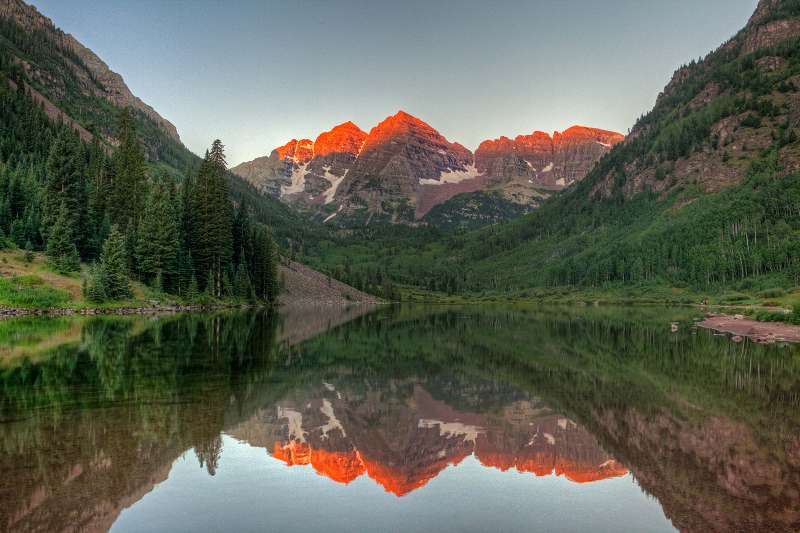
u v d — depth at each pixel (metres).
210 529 10.75
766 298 123.56
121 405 21.02
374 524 11.49
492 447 18.16
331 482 14.16
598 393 27.62
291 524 11.28
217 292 109.56
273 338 52.03
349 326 74.56
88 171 115.25
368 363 37.75
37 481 12.76
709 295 157.88
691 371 35.03
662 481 14.73
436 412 23.30
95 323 58.72
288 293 167.00
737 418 22.16
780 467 15.84
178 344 42.22
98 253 94.56
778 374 33.62
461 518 12.02
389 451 17.39
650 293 185.50
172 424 18.66
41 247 88.44
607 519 12.01
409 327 74.88
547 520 11.96
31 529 10.10
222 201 111.62
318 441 18.05
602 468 15.91
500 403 25.22
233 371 30.92
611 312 124.31
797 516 12.21
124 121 116.31
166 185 111.88
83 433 16.89
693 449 17.80
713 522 11.80
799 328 64.69
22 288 72.12
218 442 16.95
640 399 26.19
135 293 89.12
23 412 19.45
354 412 22.80
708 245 181.12
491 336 60.53
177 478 13.61
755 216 179.50
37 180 115.75
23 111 183.75
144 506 11.76
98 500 11.85
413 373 33.69
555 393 27.64
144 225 94.44
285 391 26.16
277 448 16.81
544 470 15.67
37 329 50.06
